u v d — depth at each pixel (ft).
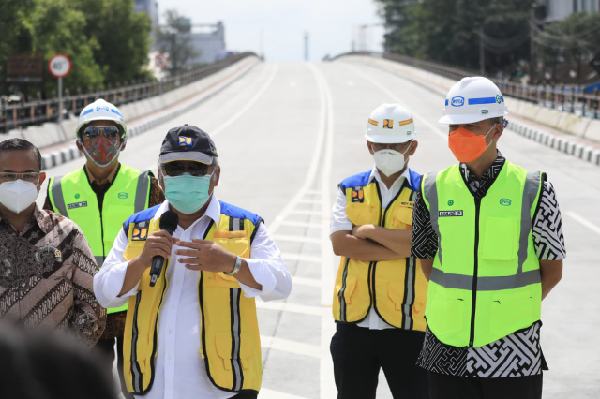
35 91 168.55
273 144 110.32
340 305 17.78
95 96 138.00
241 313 13.48
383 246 17.12
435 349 14.44
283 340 29.78
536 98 155.94
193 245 12.89
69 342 3.80
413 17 387.55
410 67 280.72
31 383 3.67
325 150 103.19
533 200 14.08
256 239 13.96
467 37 321.93
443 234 14.40
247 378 13.35
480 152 13.94
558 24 265.34
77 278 14.78
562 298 35.58
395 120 17.22
